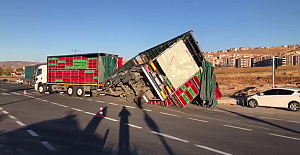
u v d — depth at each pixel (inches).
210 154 276.2
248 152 286.4
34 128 393.7
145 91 698.2
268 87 1214.9
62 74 962.1
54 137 339.3
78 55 937.5
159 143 317.7
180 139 340.2
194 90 655.8
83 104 717.9
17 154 266.1
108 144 309.0
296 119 550.6
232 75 2620.6
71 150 282.5
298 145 321.7
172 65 633.6
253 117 566.6
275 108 733.3
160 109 647.1
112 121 464.1
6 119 468.1
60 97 911.0
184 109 665.0
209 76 646.5
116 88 768.9
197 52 666.2
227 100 820.6
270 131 410.3
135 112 583.8
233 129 418.6
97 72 882.1
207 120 505.0
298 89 698.2
